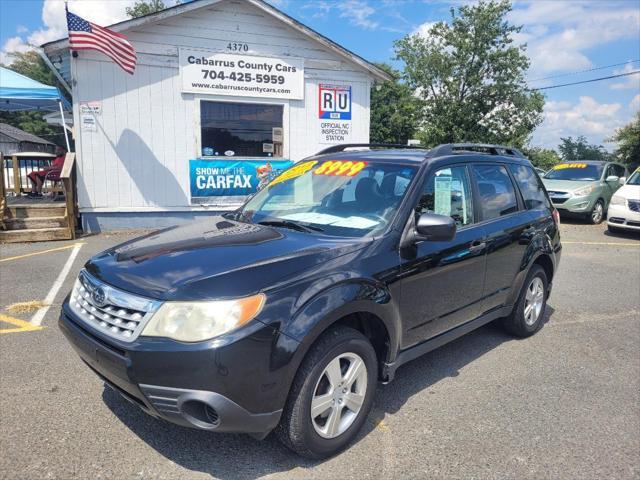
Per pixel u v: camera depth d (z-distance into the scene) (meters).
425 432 3.30
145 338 2.54
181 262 2.88
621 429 3.40
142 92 10.59
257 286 2.64
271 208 4.12
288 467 2.90
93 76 10.20
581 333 5.28
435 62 28.89
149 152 10.82
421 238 3.45
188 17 10.68
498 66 28.11
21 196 12.77
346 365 3.04
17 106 14.06
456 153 4.21
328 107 12.21
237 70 11.23
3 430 3.17
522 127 28.80
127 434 3.16
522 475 2.88
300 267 2.87
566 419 3.51
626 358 4.62
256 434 2.71
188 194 11.23
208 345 2.46
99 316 2.79
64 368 4.07
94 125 10.35
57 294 6.13
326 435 2.91
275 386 2.61
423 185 3.69
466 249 3.92
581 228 13.39
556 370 4.33
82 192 10.44
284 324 2.62
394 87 39.03
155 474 2.80
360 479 2.81
